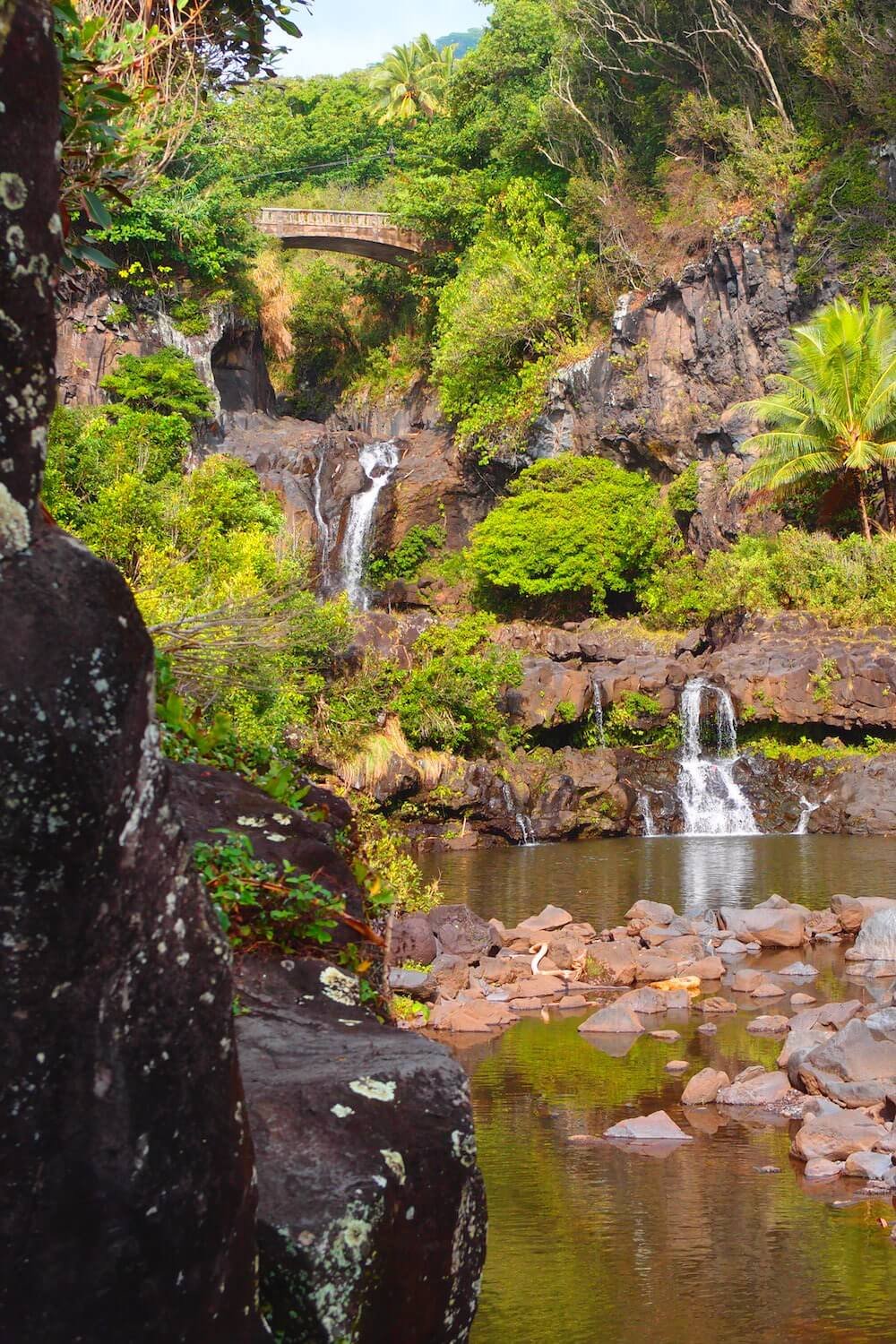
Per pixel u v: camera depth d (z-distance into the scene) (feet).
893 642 111.24
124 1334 7.00
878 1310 20.08
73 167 14.84
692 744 113.70
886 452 123.65
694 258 150.92
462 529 160.56
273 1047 11.28
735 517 137.69
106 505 96.53
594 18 166.71
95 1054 6.92
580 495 144.97
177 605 53.83
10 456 6.91
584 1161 27.48
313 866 15.42
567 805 103.76
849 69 141.08
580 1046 37.58
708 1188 25.73
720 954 51.08
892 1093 29.19
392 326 201.77
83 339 147.43
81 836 6.79
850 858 82.33
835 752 108.88
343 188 233.96
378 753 99.81
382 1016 14.94
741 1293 20.81
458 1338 10.33
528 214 169.27
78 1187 6.85
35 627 6.77
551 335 159.84
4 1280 6.66
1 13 6.72
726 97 160.76
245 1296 7.76
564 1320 19.95
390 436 169.99
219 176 165.68
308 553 133.39
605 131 171.63
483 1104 31.83
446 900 68.28
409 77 247.70
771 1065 34.60
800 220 138.31
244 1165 7.70
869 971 46.80
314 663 100.17
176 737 18.15
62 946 6.78
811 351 126.93
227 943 7.73
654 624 134.51
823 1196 25.17
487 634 114.01
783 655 113.09
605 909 63.67
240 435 155.53
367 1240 9.08
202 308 156.56
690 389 146.61
